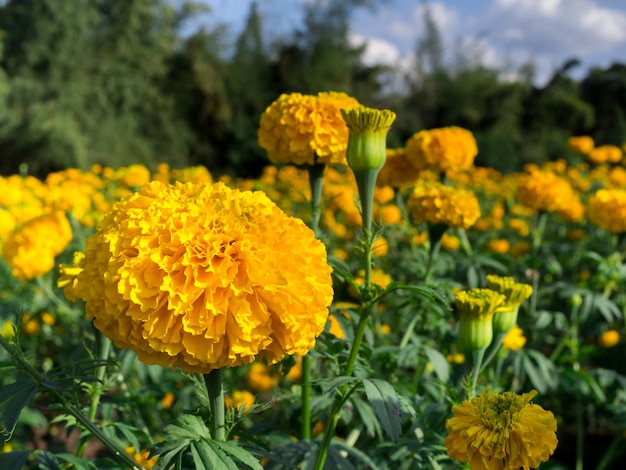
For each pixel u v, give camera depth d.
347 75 27.72
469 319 1.96
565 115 27.34
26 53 23.09
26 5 23.44
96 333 1.99
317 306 1.39
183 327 1.31
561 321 3.96
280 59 26.91
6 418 1.37
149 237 1.37
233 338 1.33
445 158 3.64
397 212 4.53
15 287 4.33
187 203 1.44
